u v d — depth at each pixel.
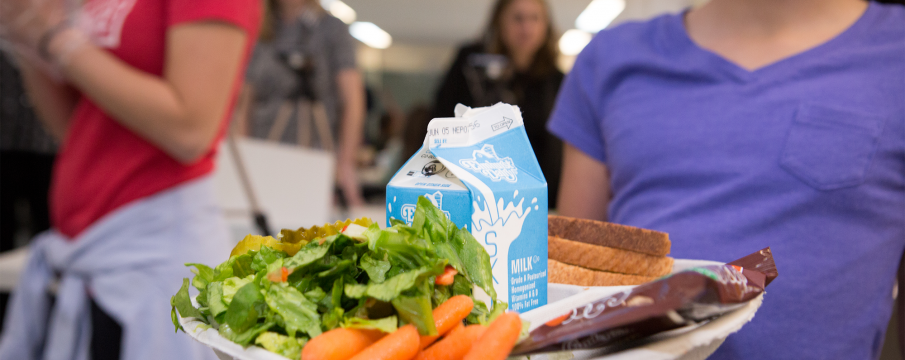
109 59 0.90
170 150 0.95
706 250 0.74
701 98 0.81
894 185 0.73
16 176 2.10
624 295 0.38
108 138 0.98
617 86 0.92
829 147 0.71
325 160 1.80
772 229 0.73
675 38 0.88
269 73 2.41
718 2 0.87
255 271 0.43
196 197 1.04
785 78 0.76
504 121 0.53
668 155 0.82
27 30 0.85
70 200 1.02
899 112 0.71
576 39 10.15
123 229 0.98
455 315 0.37
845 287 0.70
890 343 0.94
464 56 2.40
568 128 0.98
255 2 1.06
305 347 0.33
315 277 0.40
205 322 0.41
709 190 0.77
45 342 1.10
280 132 2.45
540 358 0.41
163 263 0.99
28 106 1.99
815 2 0.79
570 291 0.56
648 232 0.63
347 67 2.66
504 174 0.49
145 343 0.98
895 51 0.74
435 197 0.46
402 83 11.62
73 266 1.00
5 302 1.46
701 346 0.38
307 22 2.52
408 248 0.38
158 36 0.97
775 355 0.69
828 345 0.69
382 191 4.57
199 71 0.93
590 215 0.99
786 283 0.70
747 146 0.76
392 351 0.33
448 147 0.48
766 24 0.81
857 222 0.71
